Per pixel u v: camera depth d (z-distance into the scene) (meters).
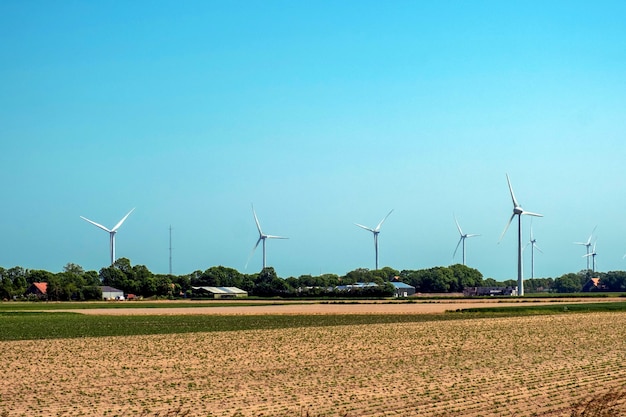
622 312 110.62
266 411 31.73
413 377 41.72
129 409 32.56
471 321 92.19
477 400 34.03
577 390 36.84
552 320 92.50
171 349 59.22
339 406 32.72
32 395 36.56
